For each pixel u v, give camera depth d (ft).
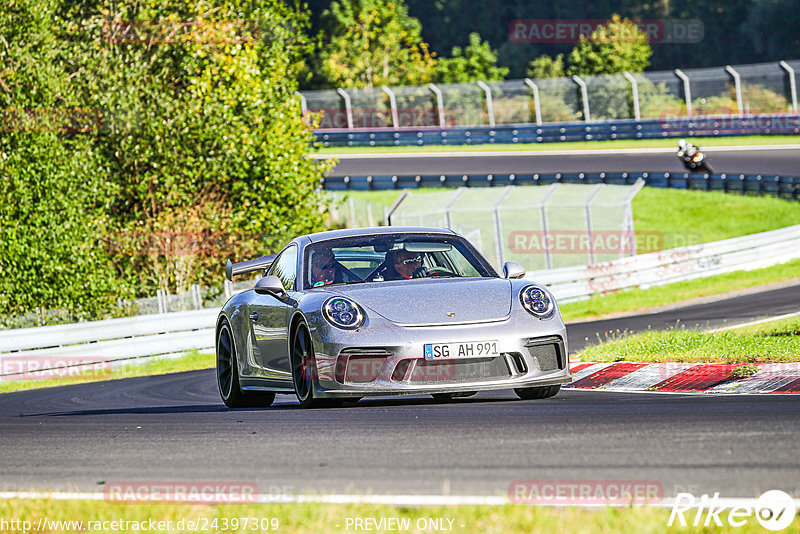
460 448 60.49
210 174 271.08
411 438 65.21
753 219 435.94
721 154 549.54
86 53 261.85
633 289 277.64
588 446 59.00
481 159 577.43
